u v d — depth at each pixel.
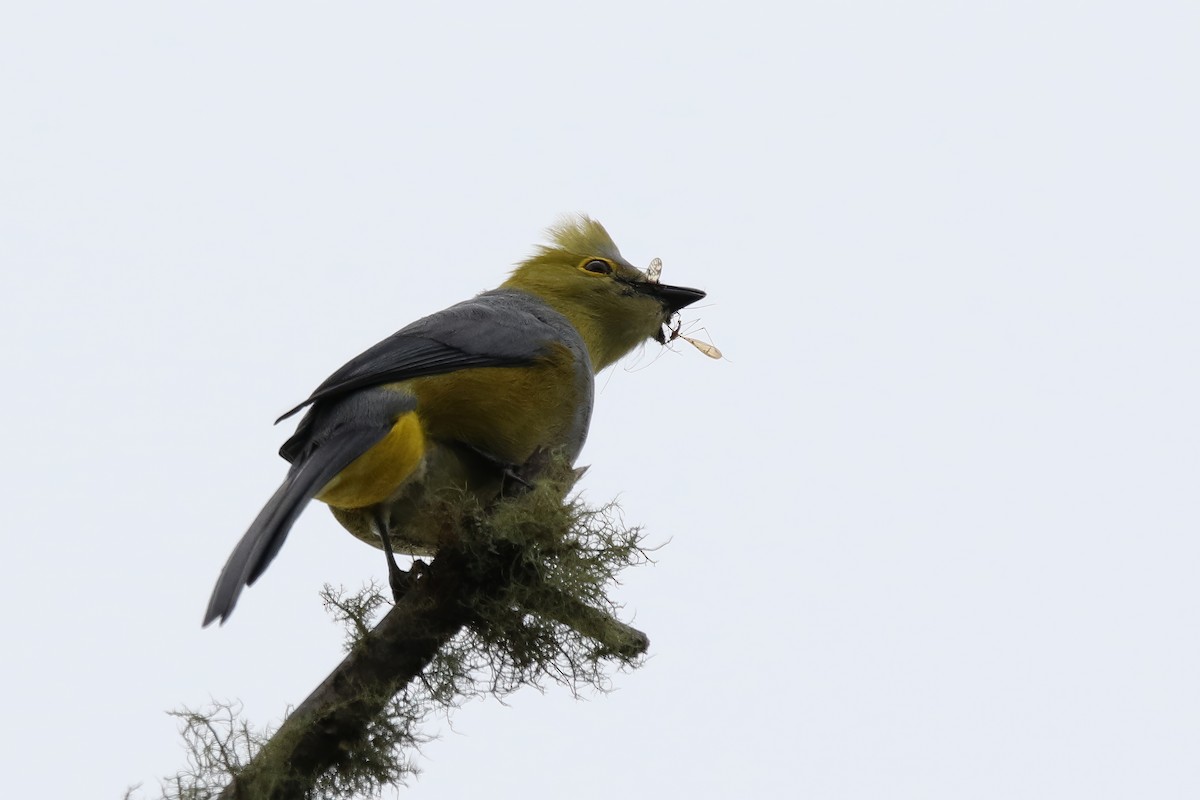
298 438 12.05
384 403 11.39
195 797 8.61
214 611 9.02
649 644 10.09
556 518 9.55
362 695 9.06
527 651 9.63
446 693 9.53
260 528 9.87
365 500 11.60
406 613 9.41
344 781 9.01
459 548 9.48
